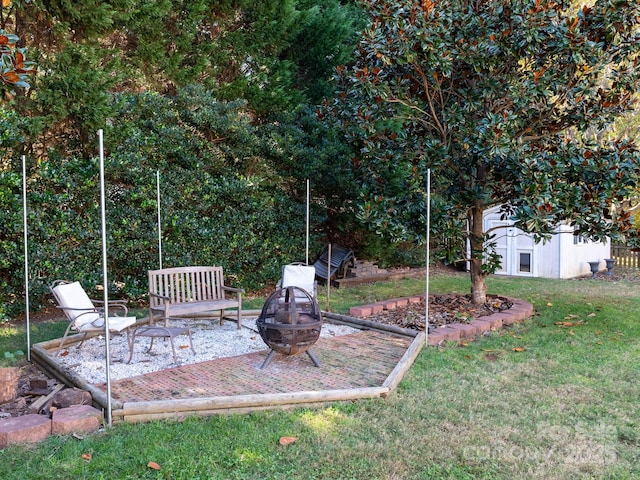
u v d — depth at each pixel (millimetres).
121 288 8367
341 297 9539
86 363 5133
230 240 9336
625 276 13125
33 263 7281
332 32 12070
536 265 12984
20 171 7270
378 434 3576
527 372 4945
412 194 7398
